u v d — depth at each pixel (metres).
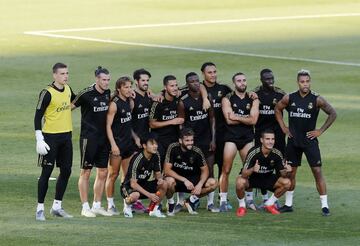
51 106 39.75
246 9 123.19
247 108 44.00
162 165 43.81
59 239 35.56
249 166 42.34
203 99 43.78
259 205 45.16
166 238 35.91
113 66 82.62
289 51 91.50
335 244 35.31
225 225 39.06
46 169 39.81
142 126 43.94
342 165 51.31
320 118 62.88
